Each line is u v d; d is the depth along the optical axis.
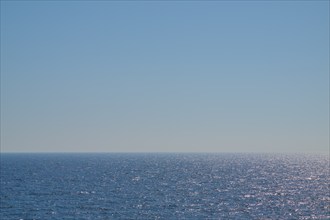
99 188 129.50
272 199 108.31
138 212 88.25
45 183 142.75
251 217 84.50
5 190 122.38
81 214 85.81
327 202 103.69
